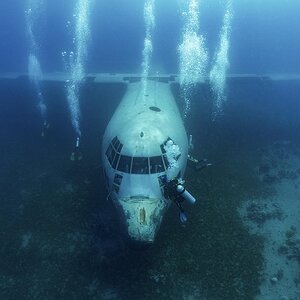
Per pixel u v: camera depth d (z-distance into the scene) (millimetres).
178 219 11742
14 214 12359
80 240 11172
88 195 13148
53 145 17000
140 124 10992
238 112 21141
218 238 11148
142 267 10148
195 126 18797
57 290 9602
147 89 15953
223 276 9930
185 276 9914
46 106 21703
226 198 12984
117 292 9547
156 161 9867
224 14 50156
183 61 35625
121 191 9570
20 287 9703
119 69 34688
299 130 18781
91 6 57438
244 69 37219
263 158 15930
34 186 13844
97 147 16578
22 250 10836
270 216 12250
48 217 12141
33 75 24078
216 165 15039
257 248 10867
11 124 19562
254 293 9508
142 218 8664
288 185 14031
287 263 10469
